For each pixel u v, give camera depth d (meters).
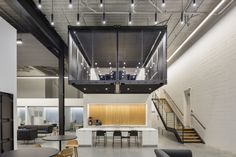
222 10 9.09
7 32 6.66
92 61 11.96
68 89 19.33
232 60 8.59
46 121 18.41
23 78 19.59
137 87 9.31
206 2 8.46
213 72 10.27
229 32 8.80
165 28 8.70
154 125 19.22
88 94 12.96
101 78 12.14
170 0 8.18
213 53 10.25
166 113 14.73
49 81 19.59
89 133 10.80
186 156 5.53
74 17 9.51
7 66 6.61
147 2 8.34
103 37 9.21
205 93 11.17
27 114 18.12
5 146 6.27
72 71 9.02
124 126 13.17
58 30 10.88
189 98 14.20
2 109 6.18
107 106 13.84
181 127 12.72
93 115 13.78
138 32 8.85
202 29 11.38
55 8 8.62
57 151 4.65
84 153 8.93
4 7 8.12
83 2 8.14
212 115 10.38
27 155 4.23
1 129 6.08
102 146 10.70
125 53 11.08
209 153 8.70
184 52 14.42
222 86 9.40
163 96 19.38
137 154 8.70
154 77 10.20
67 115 19.00
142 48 10.04
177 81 15.88
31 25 8.34
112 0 8.09
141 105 13.79
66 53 13.30
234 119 8.42
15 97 7.02
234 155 8.25
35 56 14.11
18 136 12.33
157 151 5.20
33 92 19.50
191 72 13.16
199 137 11.91
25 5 7.43
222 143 9.40
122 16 9.56
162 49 9.03
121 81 8.34
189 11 9.16
